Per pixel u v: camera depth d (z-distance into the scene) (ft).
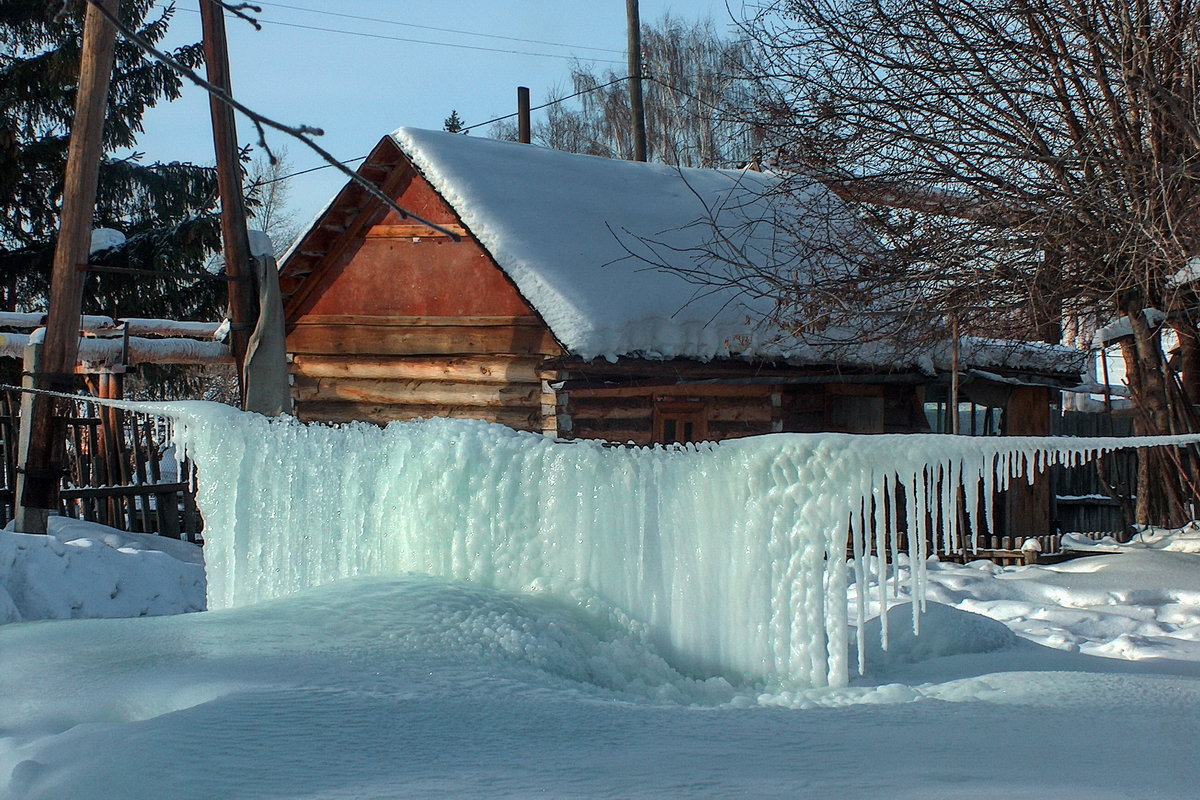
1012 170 33.45
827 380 41.04
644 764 9.09
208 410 18.33
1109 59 32.89
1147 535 37.60
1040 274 32.40
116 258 78.69
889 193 35.35
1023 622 24.80
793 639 13.37
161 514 41.24
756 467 13.61
